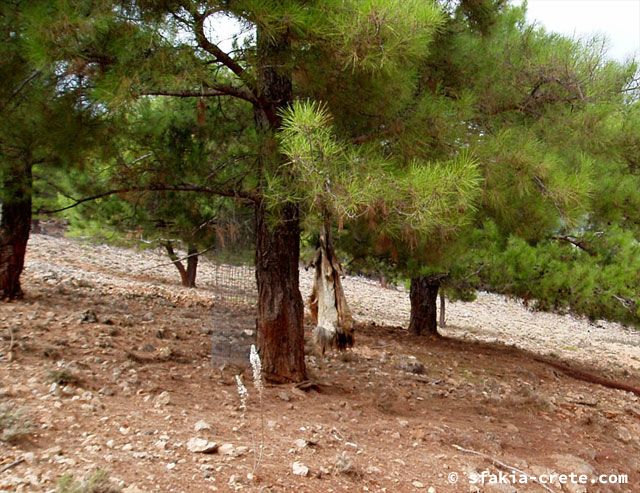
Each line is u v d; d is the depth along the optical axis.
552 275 9.33
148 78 4.60
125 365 5.71
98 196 6.51
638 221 9.09
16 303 8.70
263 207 5.57
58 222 27.83
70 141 6.00
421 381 7.22
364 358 8.29
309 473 3.65
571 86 6.16
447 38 6.38
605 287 9.22
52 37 4.25
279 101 5.44
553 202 5.36
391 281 12.01
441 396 6.57
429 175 4.13
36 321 7.42
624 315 9.45
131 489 3.07
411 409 5.79
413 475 3.95
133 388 5.02
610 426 6.21
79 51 4.54
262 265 5.86
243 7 4.26
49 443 3.59
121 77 4.46
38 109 5.69
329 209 4.31
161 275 20.59
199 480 3.34
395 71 4.64
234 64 5.04
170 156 6.64
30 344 5.98
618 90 6.52
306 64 4.88
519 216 6.45
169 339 7.60
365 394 6.07
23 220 9.02
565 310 9.98
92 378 5.11
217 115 7.10
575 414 6.59
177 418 4.37
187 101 7.12
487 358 9.80
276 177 4.89
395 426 4.99
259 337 5.89
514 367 9.25
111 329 7.49
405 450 4.42
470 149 5.30
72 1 4.31
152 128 6.80
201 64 4.71
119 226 12.48
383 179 4.24
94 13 4.29
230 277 7.05
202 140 7.15
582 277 9.27
